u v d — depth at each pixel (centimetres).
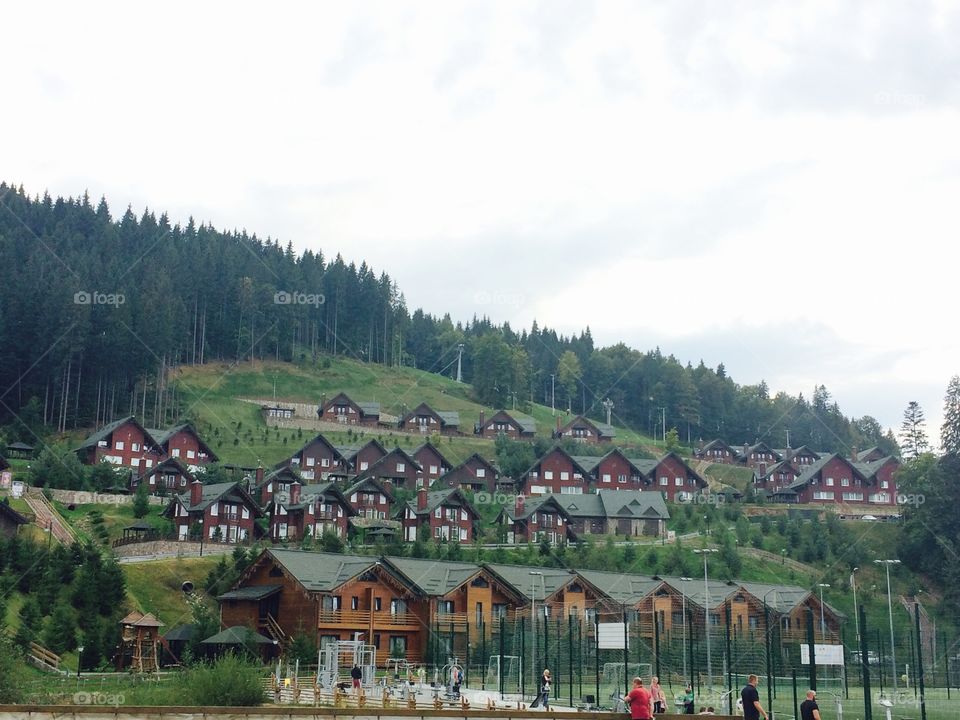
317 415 19838
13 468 13112
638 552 12306
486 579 9012
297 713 3475
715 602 9256
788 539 13400
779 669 8006
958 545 12669
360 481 14838
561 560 11644
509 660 7475
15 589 8256
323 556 8625
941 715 5469
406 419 19912
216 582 9569
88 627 7844
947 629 10131
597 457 17450
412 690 5750
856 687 7650
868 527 14075
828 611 9712
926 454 14275
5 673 4434
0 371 16250
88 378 16912
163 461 14100
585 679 7431
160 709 3303
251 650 7631
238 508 12438
